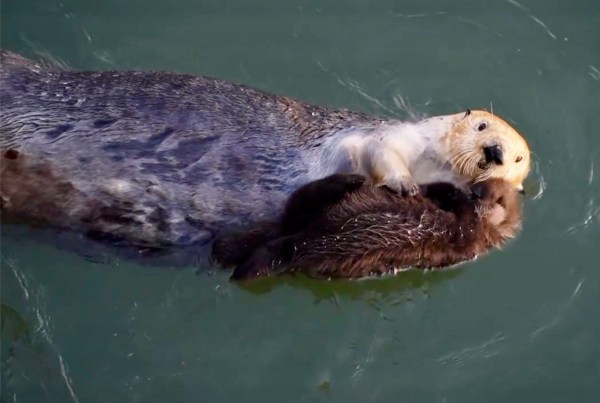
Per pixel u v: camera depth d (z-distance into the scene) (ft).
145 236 32.01
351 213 31.37
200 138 31.42
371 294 33.96
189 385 31.68
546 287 35.04
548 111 41.19
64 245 32.81
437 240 32.24
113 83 31.99
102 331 32.58
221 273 33.09
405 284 33.94
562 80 42.16
